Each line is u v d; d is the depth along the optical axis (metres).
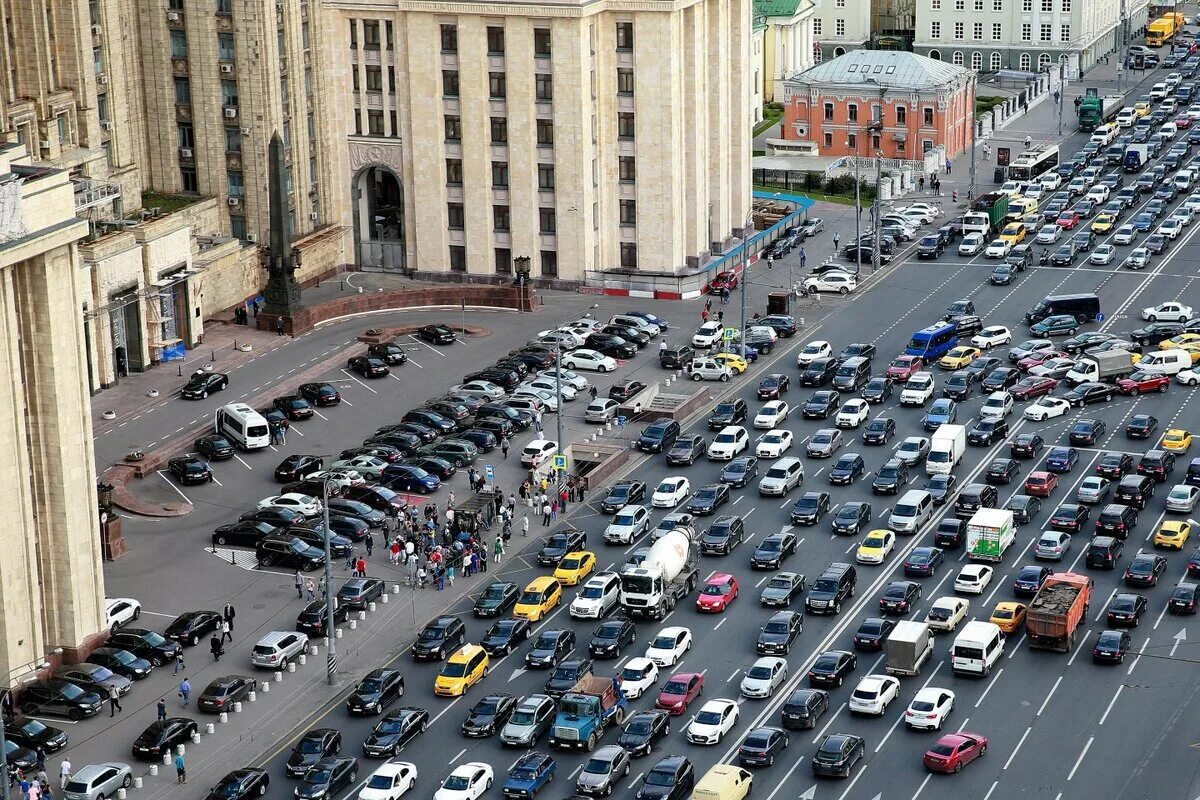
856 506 199.00
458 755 157.12
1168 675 166.88
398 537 198.38
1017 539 195.25
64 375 169.38
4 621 166.12
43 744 158.50
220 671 173.50
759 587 186.38
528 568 193.50
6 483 165.00
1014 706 162.25
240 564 195.38
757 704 164.00
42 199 166.50
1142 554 186.12
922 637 168.12
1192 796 147.88
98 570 174.75
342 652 176.62
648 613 179.38
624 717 162.50
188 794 152.88
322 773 150.50
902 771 152.38
